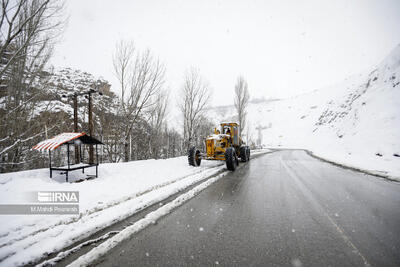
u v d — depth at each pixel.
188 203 3.70
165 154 22.80
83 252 2.04
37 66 7.30
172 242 2.26
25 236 2.32
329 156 15.09
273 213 3.21
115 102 14.73
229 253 2.04
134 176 5.84
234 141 9.68
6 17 5.20
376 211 3.33
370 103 23.52
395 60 24.89
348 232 2.55
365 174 7.17
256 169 8.30
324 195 4.32
